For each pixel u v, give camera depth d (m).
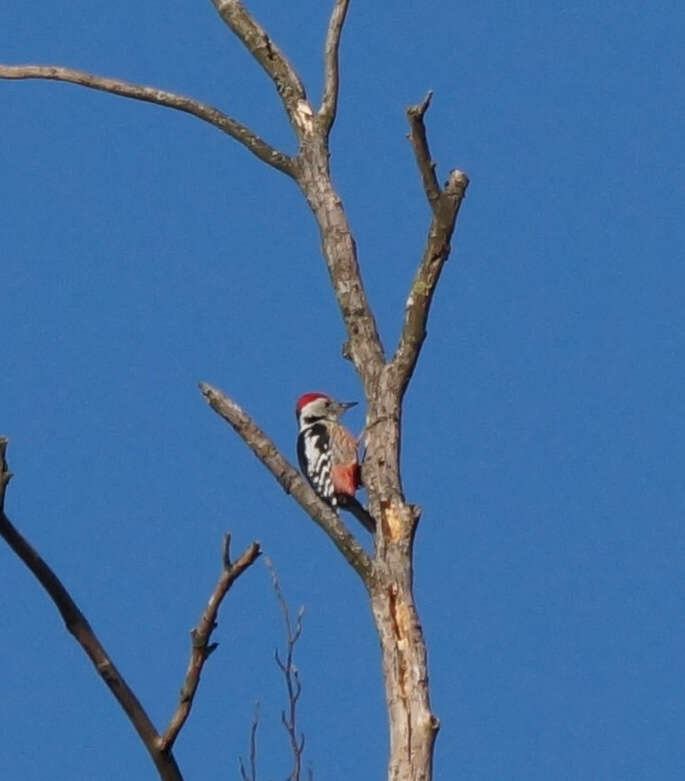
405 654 10.79
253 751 8.44
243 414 10.53
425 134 11.43
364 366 11.89
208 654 8.20
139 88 13.32
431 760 10.59
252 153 13.04
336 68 13.14
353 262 12.33
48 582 8.07
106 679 8.15
